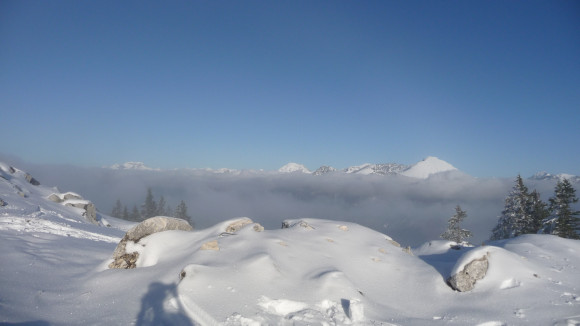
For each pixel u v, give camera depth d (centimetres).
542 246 1463
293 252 1162
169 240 1228
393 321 852
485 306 945
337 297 893
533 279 1060
